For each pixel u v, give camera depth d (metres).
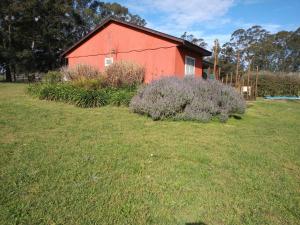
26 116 6.77
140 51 12.93
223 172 3.53
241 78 16.77
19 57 28.17
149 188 2.96
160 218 2.42
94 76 12.15
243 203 2.75
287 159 4.22
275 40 51.81
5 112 7.23
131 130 5.69
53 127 5.67
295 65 50.38
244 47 53.09
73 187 2.89
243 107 8.09
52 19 31.16
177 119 7.04
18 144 4.31
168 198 2.77
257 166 3.83
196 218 2.45
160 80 8.02
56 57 33.50
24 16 28.27
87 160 3.70
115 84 11.35
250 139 5.43
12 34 28.44
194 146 4.66
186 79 8.54
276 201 2.82
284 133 6.21
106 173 3.30
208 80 8.73
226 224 2.39
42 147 4.20
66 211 2.45
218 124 6.99
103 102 9.23
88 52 15.55
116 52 13.98
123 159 3.83
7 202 2.54
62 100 9.89
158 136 5.26
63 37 34.06
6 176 3.07
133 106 7.73
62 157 3.78
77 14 35.56
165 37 11.87
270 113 10.02
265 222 2.45
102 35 14.65
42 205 2.52
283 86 21.62
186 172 3.45
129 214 2.46
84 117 6.98
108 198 2.70
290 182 3.32
